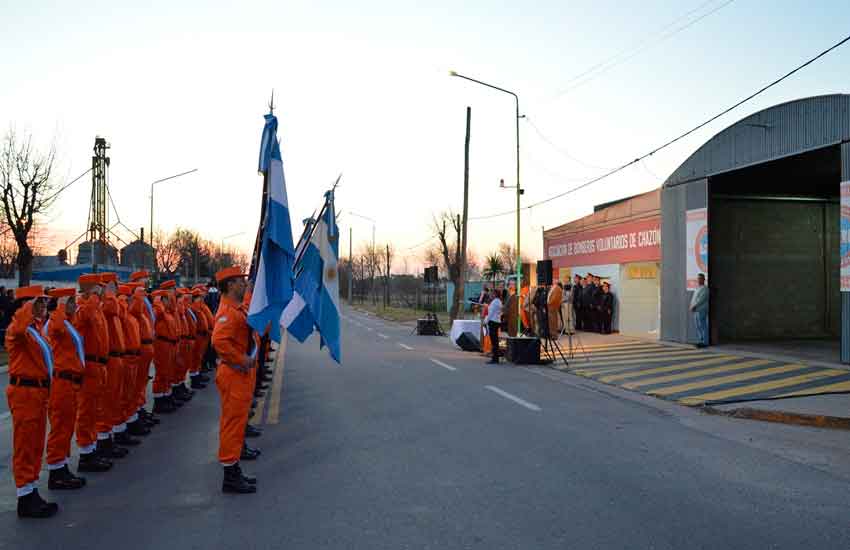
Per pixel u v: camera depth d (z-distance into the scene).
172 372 9.73
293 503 5.53
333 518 5.15
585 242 26.53
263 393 11.21
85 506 5.48
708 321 18.06
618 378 13.00
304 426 8.55
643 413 9.61
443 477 6.26
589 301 24.17
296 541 4.68
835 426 8.67
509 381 12.79
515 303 18.19
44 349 5.29
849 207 13.53
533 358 15.65
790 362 14.52
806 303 20.70
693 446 7.57
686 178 18.84
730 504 5.50
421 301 64.00
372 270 72.88
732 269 20.14
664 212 19.84
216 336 5.77
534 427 8.53
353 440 7.76
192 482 6.16
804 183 18.88
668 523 5.04
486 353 17.97
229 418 5.80
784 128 15.20
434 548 4.54
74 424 6.18
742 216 20.27
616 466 6.67
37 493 5.26
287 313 8.27
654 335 22.03
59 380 5.89
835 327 20.86
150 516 5.22
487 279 43.78
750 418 9.27
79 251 50.97
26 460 5.17
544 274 16.52
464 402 10.36
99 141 36.47
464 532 4.84
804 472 6.51
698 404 10.11
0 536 4.80
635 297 23.38
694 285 18.45
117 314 7.13
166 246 77.56
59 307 5.88
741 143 16.66
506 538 4.73
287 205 6.90
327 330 8.30
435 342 22.95
